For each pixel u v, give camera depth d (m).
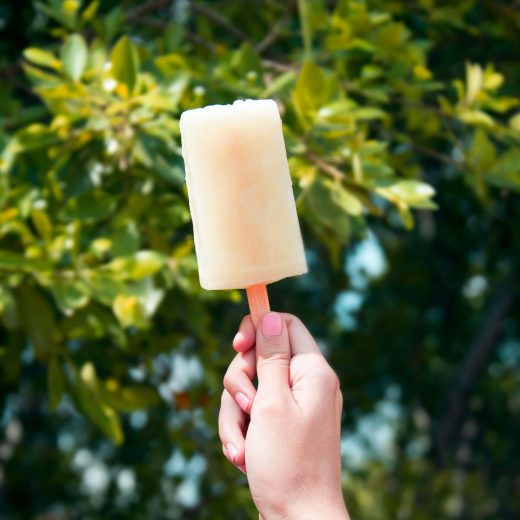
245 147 0.61
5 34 1.67
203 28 1.60
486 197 1.24
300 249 0.62
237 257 0.61
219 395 1.46
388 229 2.69
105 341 1.49
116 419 1.22
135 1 1.75
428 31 1.64
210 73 1.26
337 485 0.55
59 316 1.35
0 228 1.12
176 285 1.30
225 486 1.74
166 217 1.17
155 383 1.56
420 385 3.23
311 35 1.32
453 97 1.60
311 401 0.56
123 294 1.08
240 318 2.20
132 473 2.22
